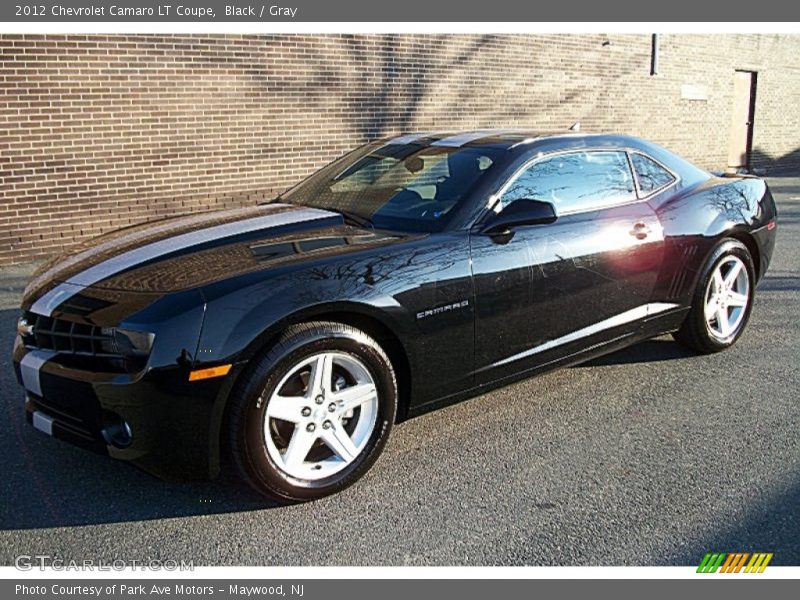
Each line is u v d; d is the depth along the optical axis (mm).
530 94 12852
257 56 9203
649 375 4703
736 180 5273
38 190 7816
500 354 3791
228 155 9172
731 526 3010
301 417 3148
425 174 4105
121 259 3428
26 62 7516
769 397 4344
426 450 3697
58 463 3537
